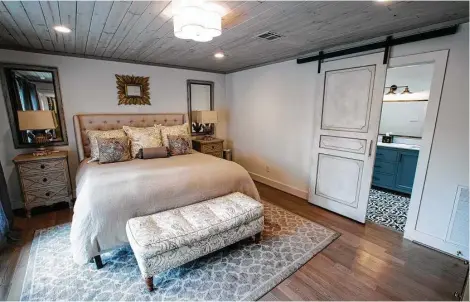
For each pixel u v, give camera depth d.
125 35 2.47
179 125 4.03
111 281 1.84
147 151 3.24
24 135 3.09
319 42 2.74
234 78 4.77
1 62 2.83
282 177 4.03
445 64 2.11
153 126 3.85
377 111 2.61
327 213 3.15
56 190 3.06
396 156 3.85
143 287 1.78
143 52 3.24
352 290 1.79
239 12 1.88
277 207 3.33
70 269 1.97
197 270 1.98
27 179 2.85
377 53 2.54
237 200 2.38
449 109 2.12
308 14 1.92
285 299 1.70
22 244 2.34
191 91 4.54
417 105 3.97
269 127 4.14
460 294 1.70
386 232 2.65
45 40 2.64
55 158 3.00
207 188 2.47
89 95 3.48
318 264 2.08
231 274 1.93
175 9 1.74
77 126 3.34
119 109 3.78
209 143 4.46
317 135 3.26
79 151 3.39
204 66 4.30
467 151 2.06
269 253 2.22
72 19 2.03
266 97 4.11
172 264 1.79
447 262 2.12
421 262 2.12
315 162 3.33
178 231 1.82
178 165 2.81
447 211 2.21
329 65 3.01
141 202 2.09
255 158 4.55
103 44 2.82
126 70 3.74
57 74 3.19
